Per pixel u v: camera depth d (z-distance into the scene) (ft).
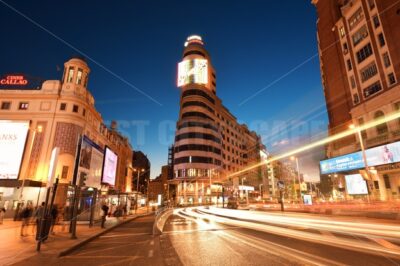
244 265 22.20
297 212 100.01
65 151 110.01
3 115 112.88
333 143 126.62
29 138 109.81
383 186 92.79
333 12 132.16
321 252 26.30
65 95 116.88
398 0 96.78
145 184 406.00
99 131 145.89
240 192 304.91
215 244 33.63
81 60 128.16
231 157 313.32
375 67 105.40
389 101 95.76
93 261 26.12
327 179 285.02
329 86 132.46
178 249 30.94
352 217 68.44
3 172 103.19
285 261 22.95
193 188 241.35
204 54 319.06
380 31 103.60
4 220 79.36
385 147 87.97
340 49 126.41
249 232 45.44
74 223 41.65
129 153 237.04
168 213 117.80
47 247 32.76
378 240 32.81
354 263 21.65
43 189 102.47
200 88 282.77
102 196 94.99
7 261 26.11
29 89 118.42
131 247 34.17
